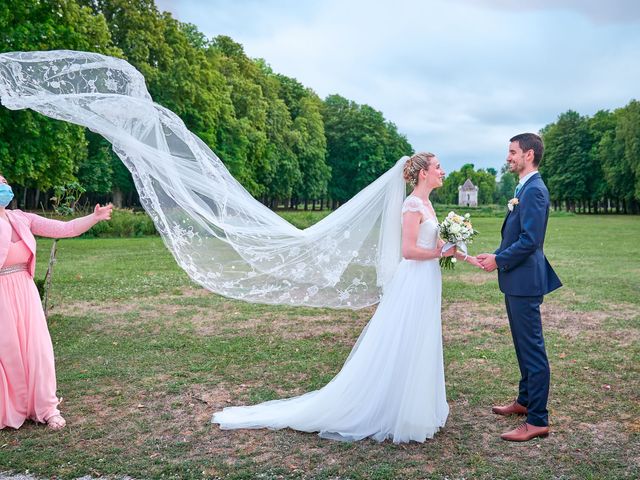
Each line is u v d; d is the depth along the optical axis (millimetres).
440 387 4352
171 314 8875
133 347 6859
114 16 29984
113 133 4332
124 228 25516
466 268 14461
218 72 39094
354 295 4832
